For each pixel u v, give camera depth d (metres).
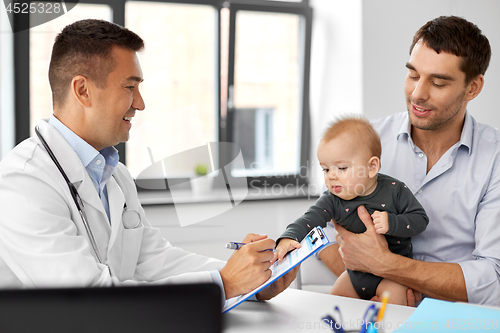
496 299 1.18
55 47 1.02
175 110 2.92
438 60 1.20
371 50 2.71
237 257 0.88
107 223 1.06
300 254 0.88
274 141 3.12
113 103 1.02
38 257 0.81
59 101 1.04
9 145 2.52
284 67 3.08
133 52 1.06
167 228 2.61
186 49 2.89
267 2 2.95
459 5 2.81
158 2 2.79
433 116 1.25
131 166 2.87
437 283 1.16
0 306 0.50
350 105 2.80
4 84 2.47
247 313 0.90
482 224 1.28
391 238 1.24
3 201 0.86
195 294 0.52
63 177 0.97
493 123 2.88
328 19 2.93
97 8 2.67
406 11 2.76
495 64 2.85
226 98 2.99
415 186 1.39
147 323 0.52
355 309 0.91
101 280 0.82
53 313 0.51
